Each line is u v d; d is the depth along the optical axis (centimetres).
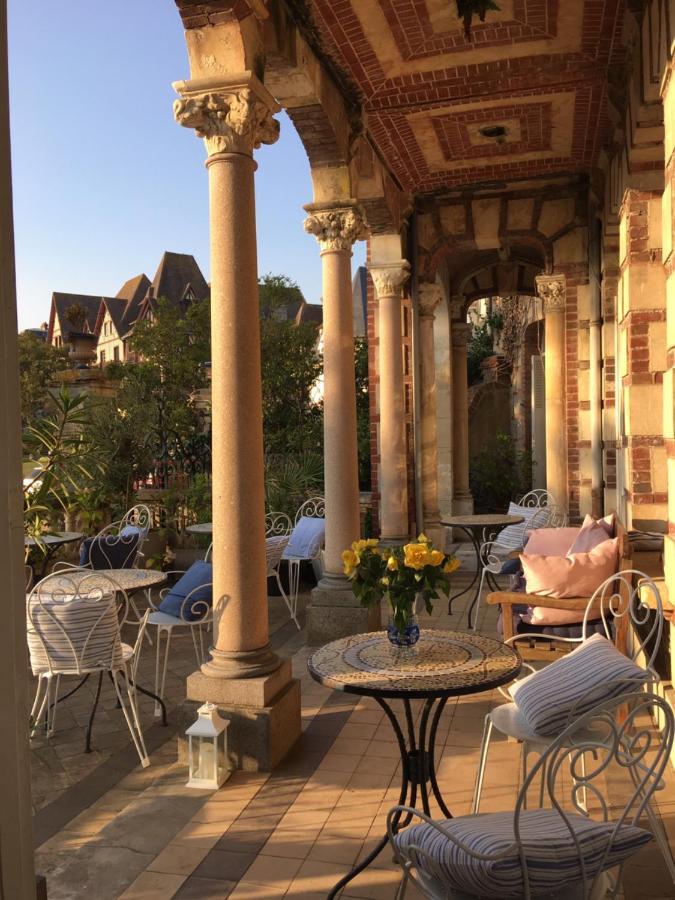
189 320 1512
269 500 980
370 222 848
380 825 339
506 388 1655
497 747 418
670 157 396
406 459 930
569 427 958
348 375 629
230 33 407
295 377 1436
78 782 399
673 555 398
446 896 206
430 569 325
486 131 771
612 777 371
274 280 1680
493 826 217
